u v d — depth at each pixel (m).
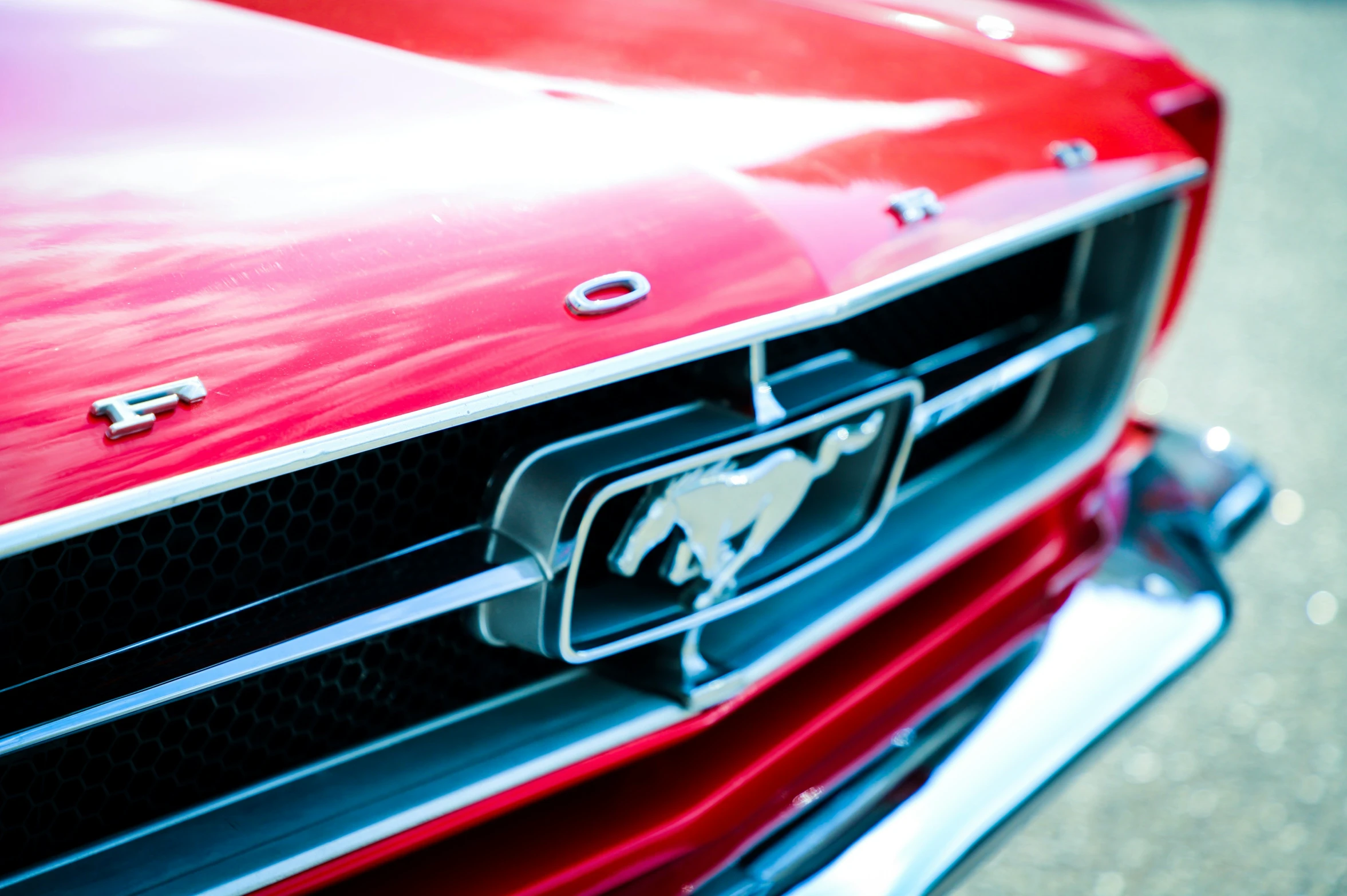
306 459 0.82
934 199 1.22
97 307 0.82
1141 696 1.43
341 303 0.88
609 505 1.09
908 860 1.19
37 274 0.82
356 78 1.12
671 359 0.98
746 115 1.22
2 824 0.84
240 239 0.90
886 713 1.29
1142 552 1.60
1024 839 1.86
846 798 1.21
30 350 0.78
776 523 1.13
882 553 1.32
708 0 1.52
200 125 1.00
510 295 0.94
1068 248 1.52
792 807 1.18
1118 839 1.87
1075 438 1.54
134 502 0.76
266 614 0.90
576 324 0.95
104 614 0.85
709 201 1.08
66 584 0.83
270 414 0.82
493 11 1.35
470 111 1.11
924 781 1.25
